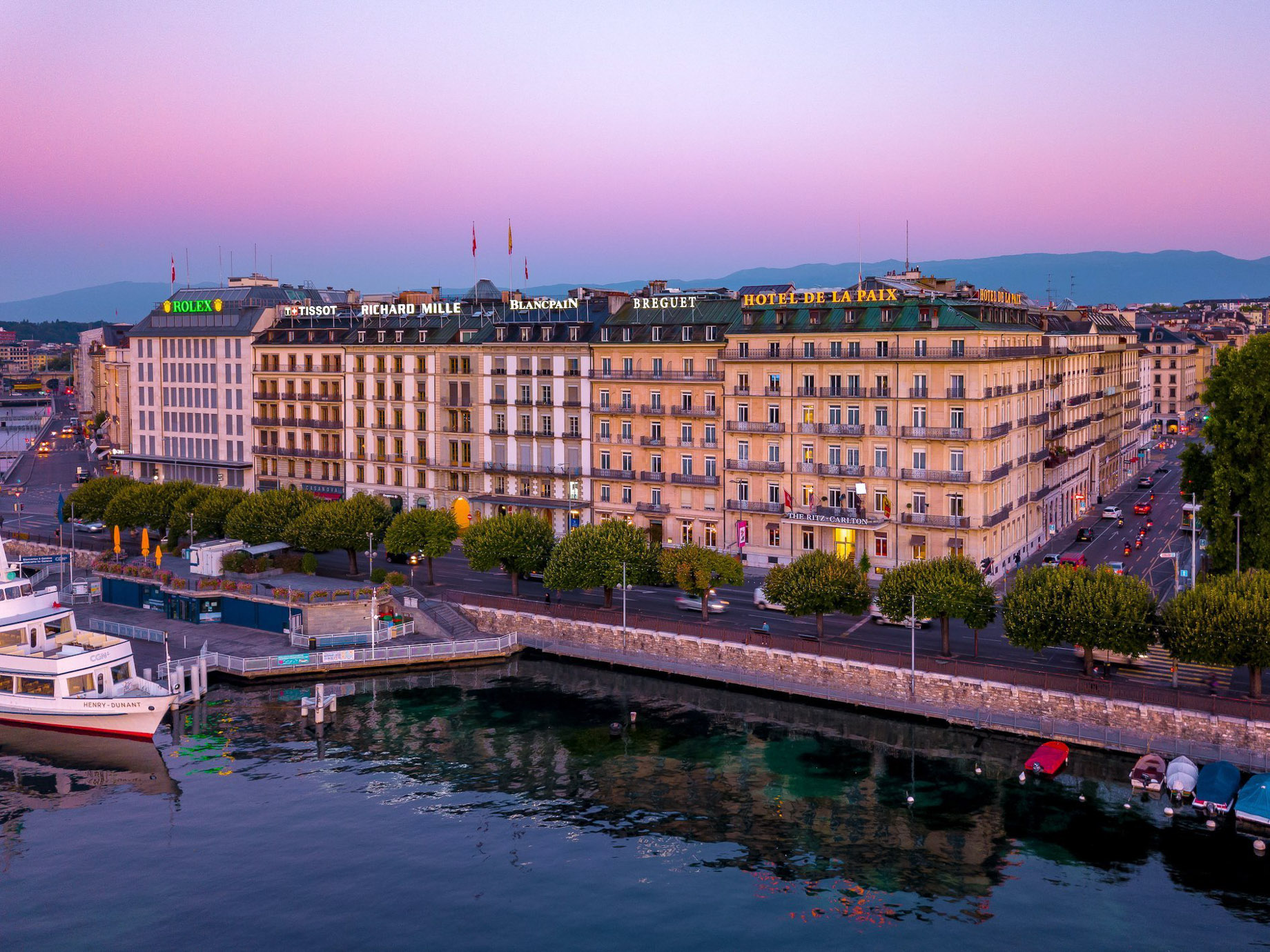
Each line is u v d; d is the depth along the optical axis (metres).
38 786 82.38
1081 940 60.19
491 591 129.00
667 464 145.00
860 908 63.97
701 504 142.25
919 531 123.88
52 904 64.81
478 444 162.50
